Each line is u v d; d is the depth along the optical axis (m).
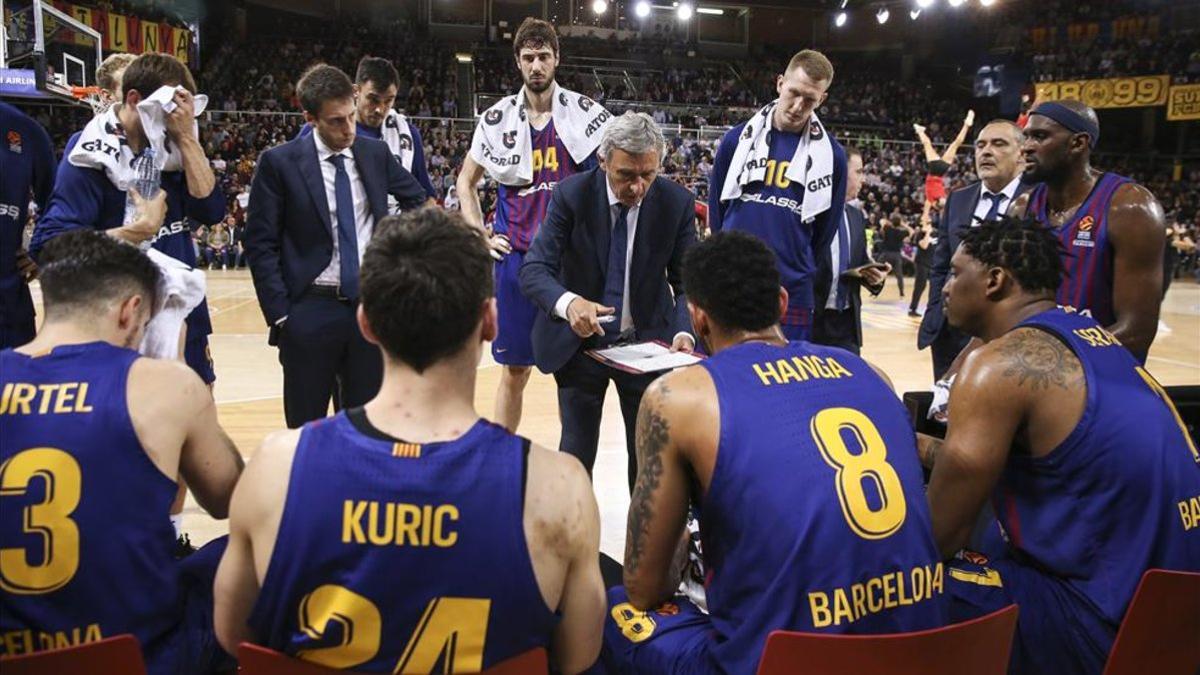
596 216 3.01
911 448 1.68
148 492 1.54
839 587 1.51
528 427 4.88
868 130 26.41
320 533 1.20
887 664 1.34
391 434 1.25
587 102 3.88
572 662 1.43
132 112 2.88
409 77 24.94
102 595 1.49
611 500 3.71
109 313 1.67
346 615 1.20
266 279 3.12
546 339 3.03
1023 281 2.06
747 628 1.55
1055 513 1.85
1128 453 1.78
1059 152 2.80
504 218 3.93
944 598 1.63
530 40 3.71
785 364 1.69
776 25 30.42
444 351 1.27
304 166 3.12
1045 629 1.83
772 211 3.67
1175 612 1.60
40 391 1.52
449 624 1.22
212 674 1.74
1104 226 2.74
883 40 29.94
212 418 1.68
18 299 2.98
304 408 3.24
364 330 1.31
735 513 1.58
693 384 1.66
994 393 1.85
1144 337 2.70
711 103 26.98
